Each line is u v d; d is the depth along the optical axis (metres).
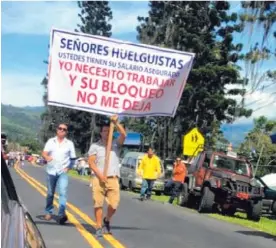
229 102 38.69
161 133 45.47
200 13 39.75
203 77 38.59
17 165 70.06
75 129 76.69
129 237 10.77
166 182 27.95
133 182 28.52
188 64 9.51
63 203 11.56
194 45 38.97
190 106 39.94
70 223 11.84
